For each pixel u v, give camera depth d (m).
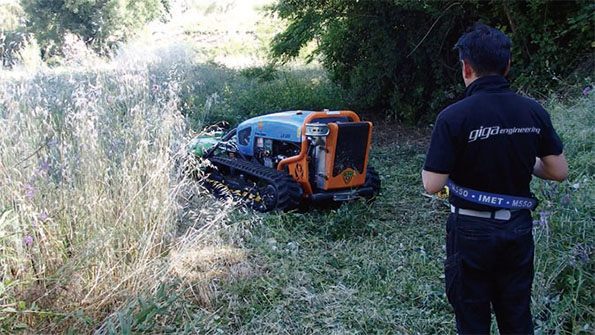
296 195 5.21
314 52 10.39
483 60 2.61
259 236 4.72
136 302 3.31
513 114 2.55
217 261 4.07
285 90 10.51
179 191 4.62
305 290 3.86
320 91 10.66
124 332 2.79
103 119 4.66
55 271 3.43
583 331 3.09
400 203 5.79
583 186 4.14
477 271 2.63
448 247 2.73
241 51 16.58
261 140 5.85
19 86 5.09
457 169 2.62
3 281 3.24
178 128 4.92
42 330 3.18
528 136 2.56
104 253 3.55
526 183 2.63
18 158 3.78
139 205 4.00
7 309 2.93
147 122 4.71
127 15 20.20
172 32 21.28
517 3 8.00
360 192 5.44
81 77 6.55
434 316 3.51
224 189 5.63
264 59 13.86
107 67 7.40
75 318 3.24
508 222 2.57
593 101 5.84
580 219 3.79
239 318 3.55
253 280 3.96
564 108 6.23
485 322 2.68
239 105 9.66
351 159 5.27
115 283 3.53
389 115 9.91
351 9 9.14
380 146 8.41
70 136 4.36
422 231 4.97
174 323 3.42
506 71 2.67
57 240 3.52
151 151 4.43
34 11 19.38
